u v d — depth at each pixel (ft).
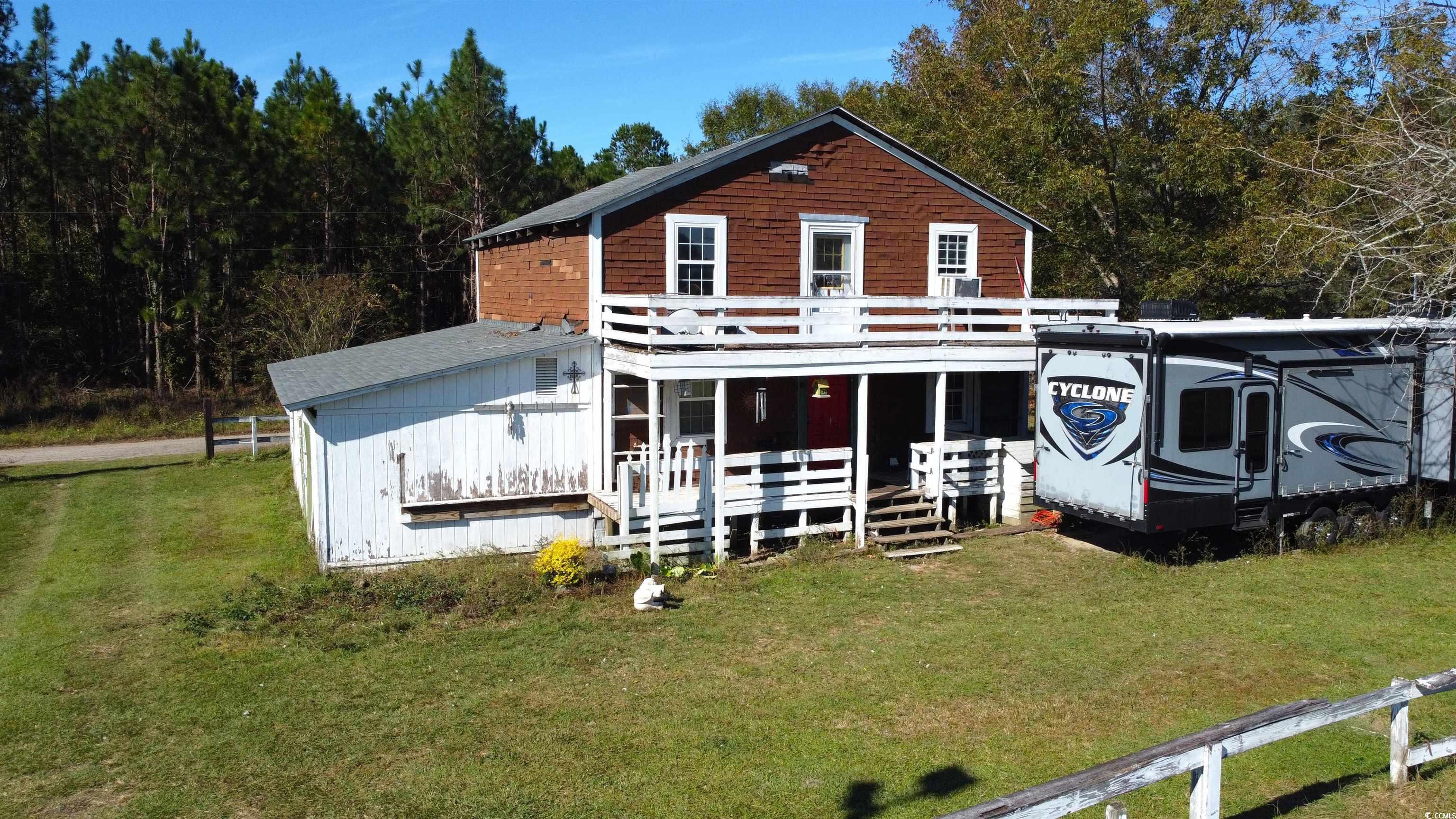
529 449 52.21
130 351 129.90
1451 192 47.26
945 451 54.24
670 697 31.86
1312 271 76.18
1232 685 32.09
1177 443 45.70
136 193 108.06
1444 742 25.29
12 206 116.78
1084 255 91.40
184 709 31.24
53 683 33.50
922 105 109.91
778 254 57.36
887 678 33.24
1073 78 83.56
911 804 24.62
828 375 52.44
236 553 52.80
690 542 50.57
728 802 24.84
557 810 24.54
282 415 111.75
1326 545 50.34
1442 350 54.54
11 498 68.49
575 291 56.90
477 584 44.73
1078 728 28.99
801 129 56.90
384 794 25.50
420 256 138.51
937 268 61.87
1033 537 53.72
